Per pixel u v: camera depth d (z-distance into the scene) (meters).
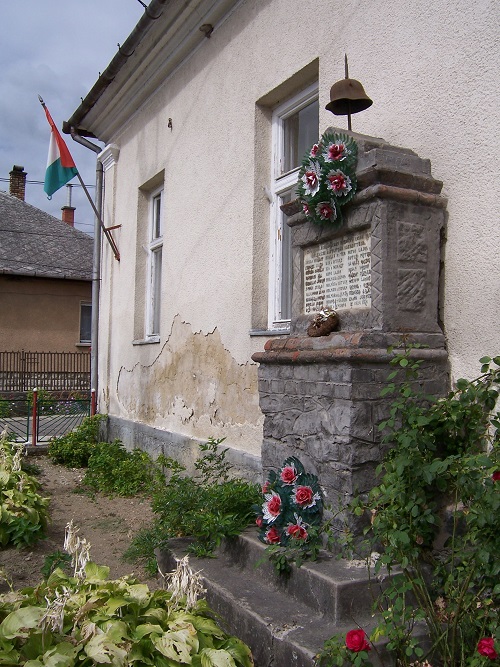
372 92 4.34
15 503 5.32
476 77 3.60
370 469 3.48
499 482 2.69
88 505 6.68
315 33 4.96
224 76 6.31
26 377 19.50
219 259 6.28
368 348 3.48
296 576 3.43
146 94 8.25
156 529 4.73
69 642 2.45
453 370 3.69
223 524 4.08
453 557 2.98
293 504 3.70
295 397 3.95
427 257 3.71
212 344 6.36
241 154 5.94
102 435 9.29
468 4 3.65
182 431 6.99
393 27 4.18
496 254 3.46
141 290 8.65
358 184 3.71
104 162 10.01
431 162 3.86
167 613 2.83
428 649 2.92
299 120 5.68
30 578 4.55
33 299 20.67
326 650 2.79
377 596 3.15
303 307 4.32
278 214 5.71
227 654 2.62
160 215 8.45
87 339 21.70
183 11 6.55
